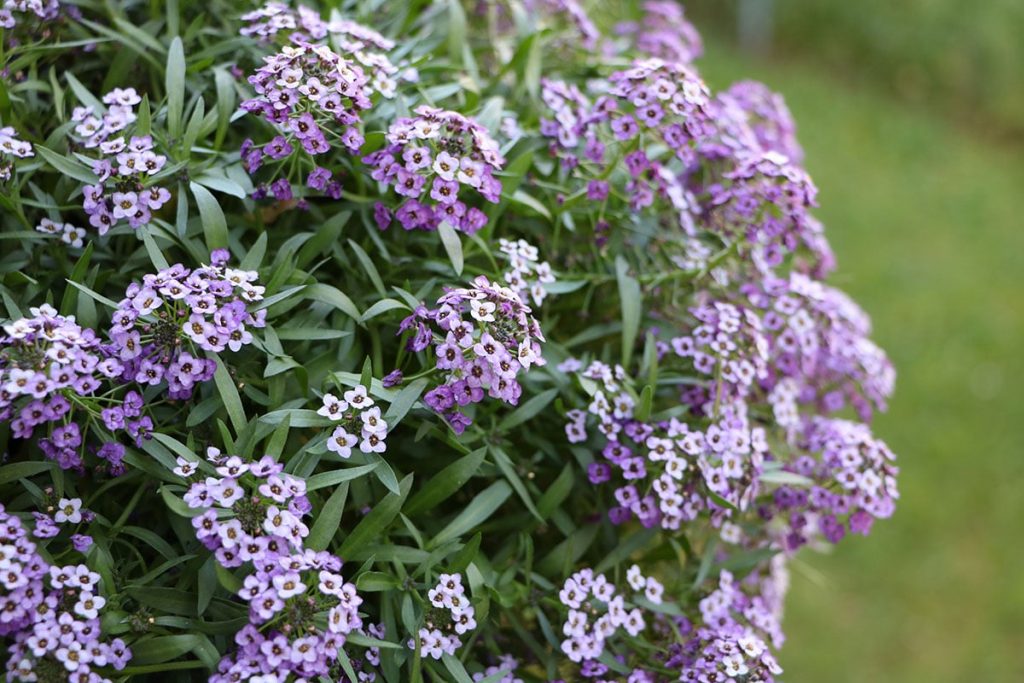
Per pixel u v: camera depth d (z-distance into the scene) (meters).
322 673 0.41
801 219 0.50
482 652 0.46
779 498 0.50
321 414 0.43
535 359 0.44
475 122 0.46
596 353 0.50
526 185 0.50
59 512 0.42
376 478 0.45
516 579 0.46
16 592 0.41
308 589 0.42
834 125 1.36
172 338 0.42
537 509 0.46
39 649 0.41
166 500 0.41
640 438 0.46
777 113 0.56
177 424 0.44
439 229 0.46
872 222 1.17
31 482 0.43
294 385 0.45
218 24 0.50
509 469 0.45
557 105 0.49
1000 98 1.47
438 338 0.44
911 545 0.81
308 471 0.43
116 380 0.44
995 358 0.99
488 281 0.46
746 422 0.49
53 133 0.46
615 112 0.49
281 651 0.41
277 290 0.45
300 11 0.48
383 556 0.44
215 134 0.48
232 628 0.42
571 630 0.45
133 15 0.51
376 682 0.44
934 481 0.86
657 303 0.50
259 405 0.45
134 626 0.42
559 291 0.48
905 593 0.78
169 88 0.46
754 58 1.51
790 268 0.53
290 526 0.41
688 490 0.47
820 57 1.53
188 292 0.42
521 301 0.44
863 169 1.28
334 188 0.46
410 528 0.44
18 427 0.41
